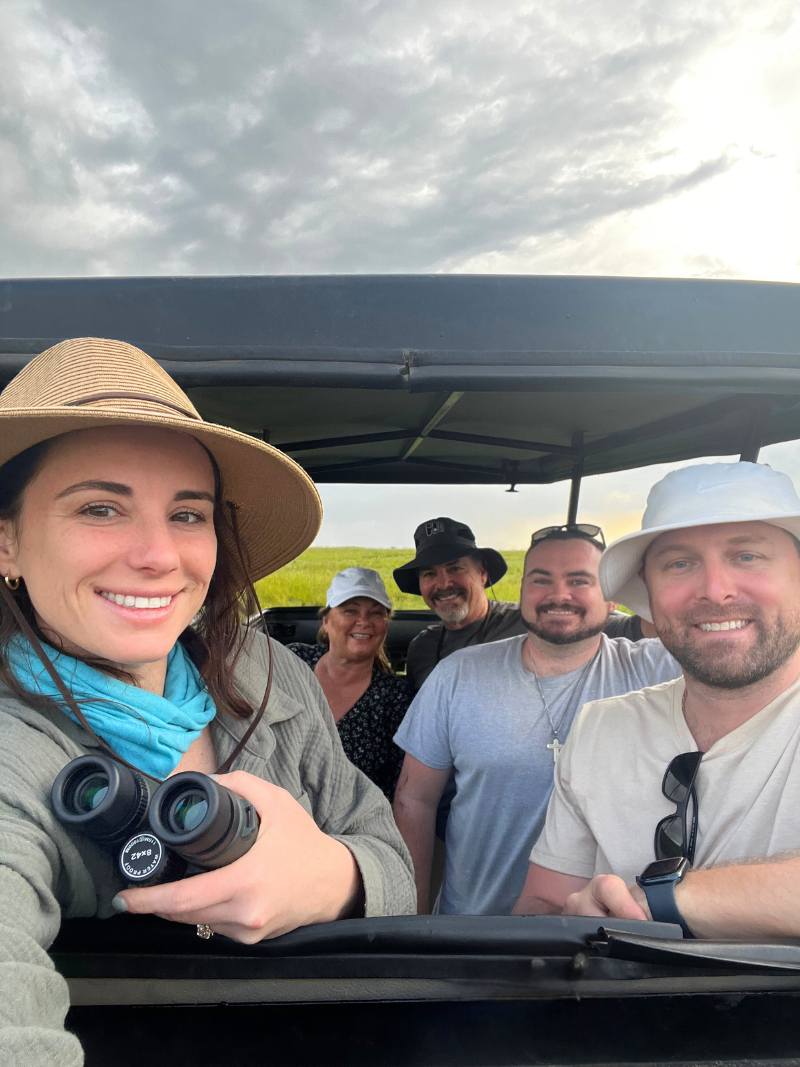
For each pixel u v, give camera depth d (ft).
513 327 3.41
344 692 9.48
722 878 3.69
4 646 3.07
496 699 7.64
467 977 2.73
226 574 3.94
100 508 2.97
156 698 3.22
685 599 4.77
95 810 2.40
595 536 7.86
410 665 10.91
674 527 4.58
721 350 3.46
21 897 2.22
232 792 2.58
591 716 5.47
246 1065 2.63
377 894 3.33
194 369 3.24
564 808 5.46
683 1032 2.73
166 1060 2.64
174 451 3.09
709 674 4.67
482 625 10.54
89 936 2.73
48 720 2.89
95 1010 2.72
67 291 3.26
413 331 3.36
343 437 7.66
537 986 2.74
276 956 2.73
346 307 3.36
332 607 9.25
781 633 4.62
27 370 3.06
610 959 2.75
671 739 5.00
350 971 2.73
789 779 4.38
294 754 4.16
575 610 7.35
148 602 3.05
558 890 5.36
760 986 2.84
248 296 3.31
